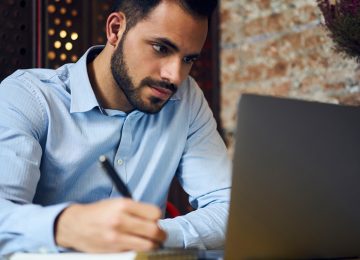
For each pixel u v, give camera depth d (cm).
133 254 108
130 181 186
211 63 325
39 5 233
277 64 298
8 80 176
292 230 129
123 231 115
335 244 136
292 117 127
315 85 280
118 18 169
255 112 122
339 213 136
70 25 247
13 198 150
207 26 162
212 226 171
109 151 183
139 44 161
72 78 180
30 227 128
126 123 182
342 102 269
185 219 169
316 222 132
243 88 312
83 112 178
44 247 127
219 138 206
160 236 118
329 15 219
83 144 177
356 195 138
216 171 196
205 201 193
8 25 228
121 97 179
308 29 284
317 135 131
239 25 316
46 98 174
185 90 198
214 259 116
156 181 192
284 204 127
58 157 175
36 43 233
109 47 176
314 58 281
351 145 137
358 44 215
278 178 125
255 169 123
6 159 155
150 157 190
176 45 157
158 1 158
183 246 164
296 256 129
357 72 263
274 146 125
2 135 160
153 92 163
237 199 121
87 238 118
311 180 130
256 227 123
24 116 167
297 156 128
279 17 297
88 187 180
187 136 199
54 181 176
